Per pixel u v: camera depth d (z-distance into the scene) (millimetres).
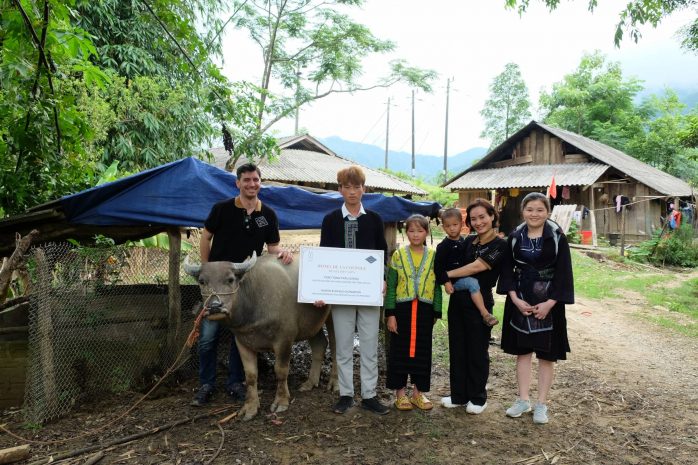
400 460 3439
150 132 9945
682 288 11492
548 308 3805
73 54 5180
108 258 4953
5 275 4062
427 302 4176
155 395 4504
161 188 4648
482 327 4141
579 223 18906
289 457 3463
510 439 3770
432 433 3820
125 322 4691
